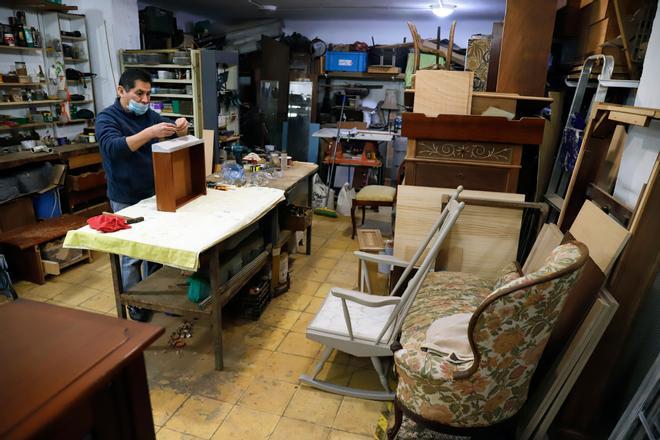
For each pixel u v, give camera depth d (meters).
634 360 1.69
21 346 0.69
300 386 2.06
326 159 5.04
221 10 5.95
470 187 2.45
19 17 3.62
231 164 3.20
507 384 1.39
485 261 2.37
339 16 6.05
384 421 1.86
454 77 2.40
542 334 1.34
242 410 1.90
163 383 2.04
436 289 2.02
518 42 2.43
